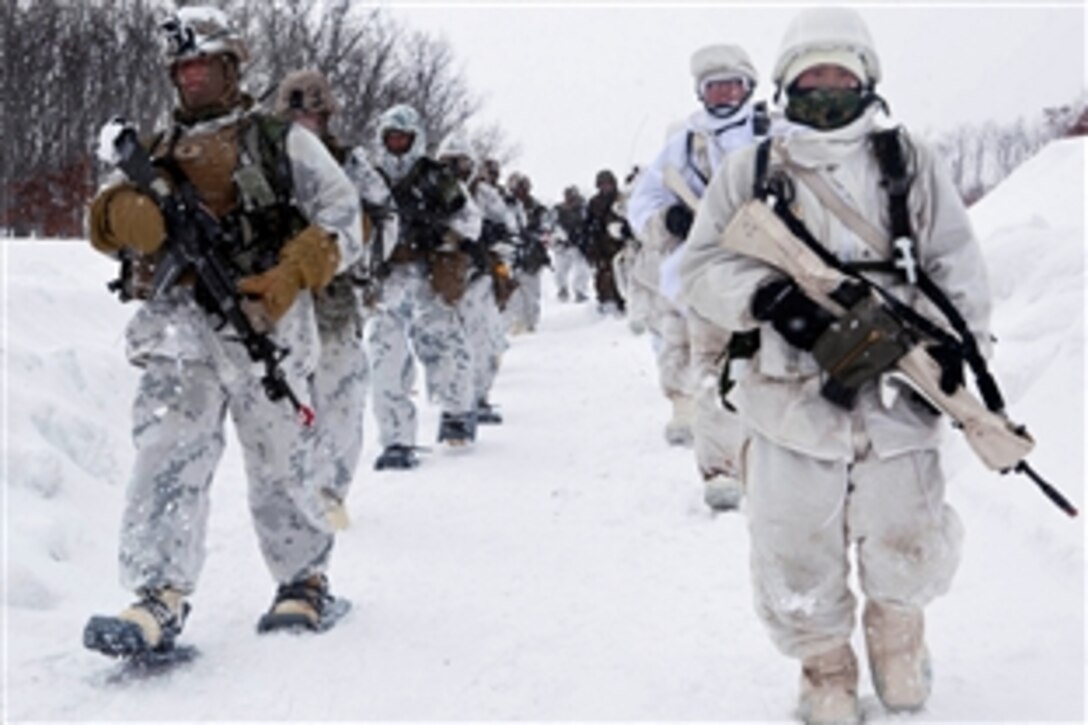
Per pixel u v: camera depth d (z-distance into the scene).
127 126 4.27
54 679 4.12
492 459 8.04
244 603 4.99
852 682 3.54
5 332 7.50
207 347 4.34
